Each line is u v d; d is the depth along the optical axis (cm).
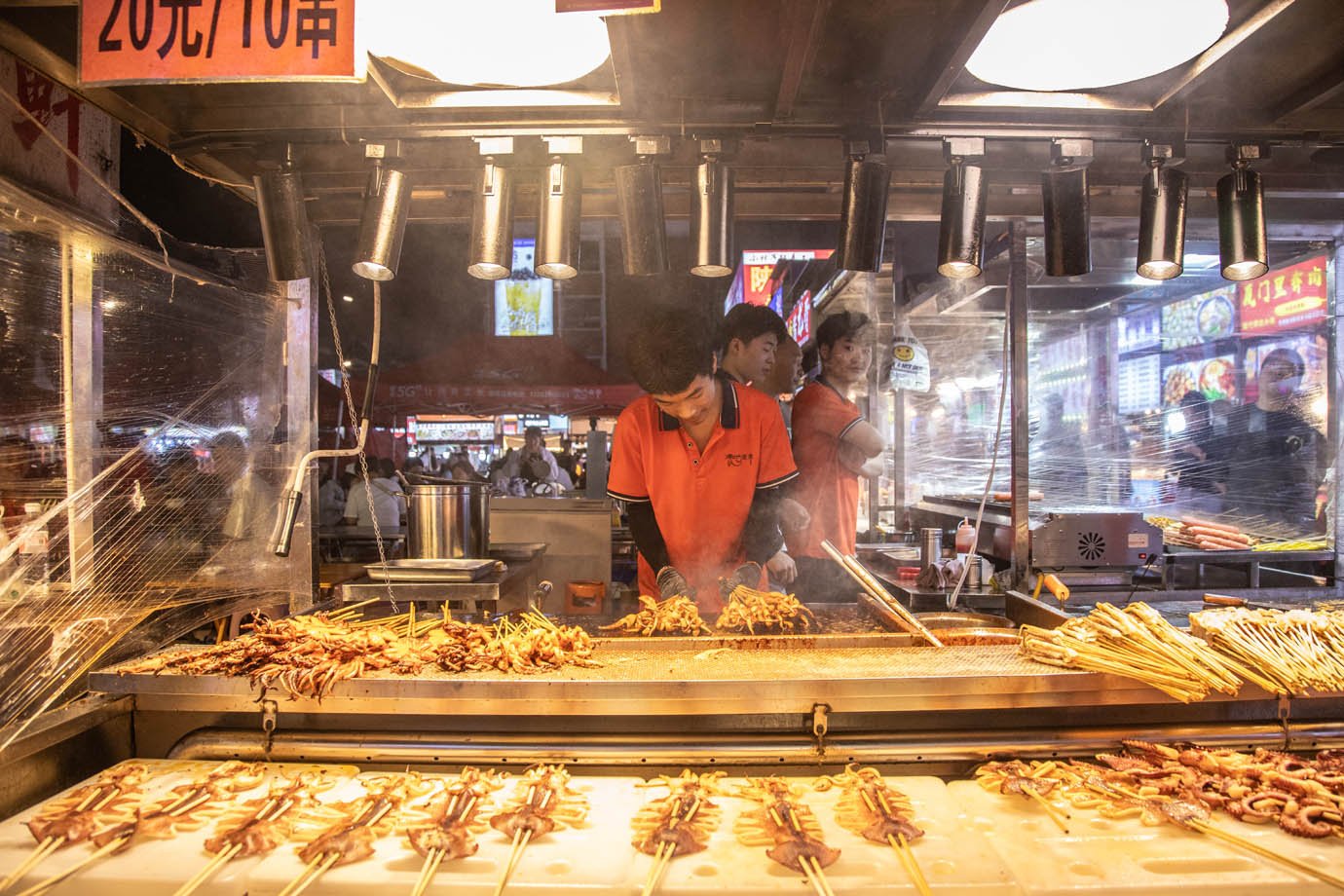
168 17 200
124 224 312
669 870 176
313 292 369
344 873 175
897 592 418
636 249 281
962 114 276
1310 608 336
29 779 206
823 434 423
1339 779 207
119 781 208
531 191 337
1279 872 177
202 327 342
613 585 542
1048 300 554
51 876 171
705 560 376
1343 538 440
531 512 543
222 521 347
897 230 631
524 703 221
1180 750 227
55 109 334
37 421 278
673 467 368
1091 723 242
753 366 430
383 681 222
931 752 228
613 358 1552
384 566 316
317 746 227
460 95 265
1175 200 285
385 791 205
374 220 278
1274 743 236
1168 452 546
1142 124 281
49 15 222
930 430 614
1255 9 217
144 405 315
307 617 275
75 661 269
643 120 271
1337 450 447
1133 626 242
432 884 171
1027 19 228
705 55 242
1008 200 363
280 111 273
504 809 199
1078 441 600
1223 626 251
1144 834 193
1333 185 329
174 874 173
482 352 938
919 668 236
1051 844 188
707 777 218
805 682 220
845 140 278
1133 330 573
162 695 233
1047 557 416
